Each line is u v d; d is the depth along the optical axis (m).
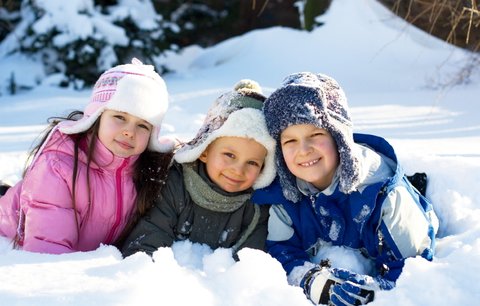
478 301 1.77
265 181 2.52
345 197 2.41
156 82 2.49
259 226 2.61
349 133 2.37
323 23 9.23
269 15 10.80
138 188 2.56
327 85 2.41
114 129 2.43
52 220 2.38
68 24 7.97
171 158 2.61
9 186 3.11
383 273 2.34
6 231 2.62
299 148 2.34
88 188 2.47
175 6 9.96
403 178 2.51
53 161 2.45
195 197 2.53
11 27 8.41
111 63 8.17
